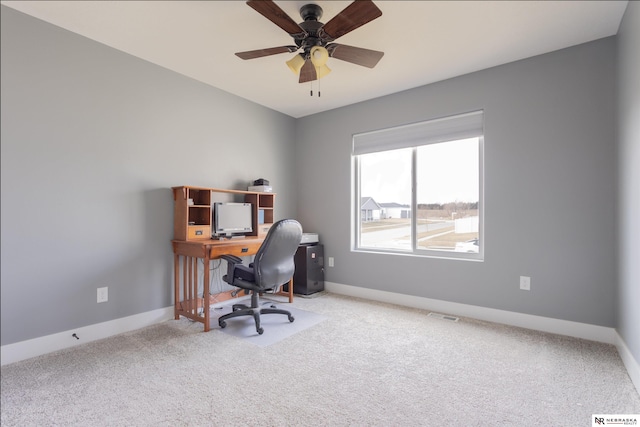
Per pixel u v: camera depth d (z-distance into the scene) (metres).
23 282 2.12
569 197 2.53
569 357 2.15
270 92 3.47
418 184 3.45
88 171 2.43
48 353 2.21
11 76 2.08
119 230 2.60
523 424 1.48
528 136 2.71
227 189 3.37
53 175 2.25
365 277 3.71
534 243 2.68
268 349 2.29
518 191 2.75
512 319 2.78
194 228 2.90
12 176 2.08
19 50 2.10
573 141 2.51
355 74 3.01
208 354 2.21
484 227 2.93
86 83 2.41
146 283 2.78
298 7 2.04
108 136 2.54
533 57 2.68
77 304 2.37
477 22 2.19
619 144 2.23
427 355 2.20
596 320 2.43
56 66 2.26
